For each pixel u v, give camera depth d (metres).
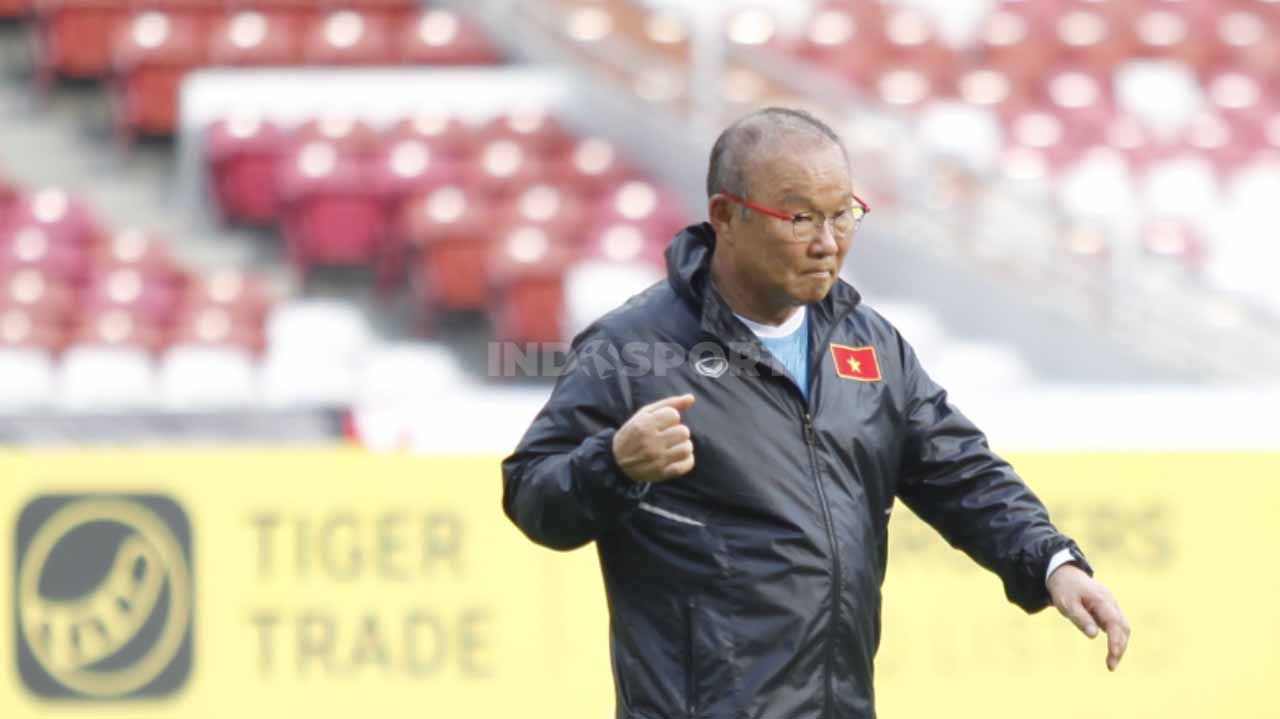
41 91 48.91
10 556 20.23
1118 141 45.25
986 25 50.19
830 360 10.84
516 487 10.66
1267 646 21.45
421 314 39.25
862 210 10.58
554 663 20.83
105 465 20.45
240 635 20.55
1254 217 41.22
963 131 43.09
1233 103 49.03
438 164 41.66
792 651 10.35
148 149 46.72
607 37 44.78
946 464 11.12
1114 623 10.23
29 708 20.19
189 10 48.56
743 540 10.45
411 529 20.83
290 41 47.00
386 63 46.97
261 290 38.28
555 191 41.16
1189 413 22.83
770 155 10.30
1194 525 21.55
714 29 40.53
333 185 40.78
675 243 11.01
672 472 9.79
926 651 21.03
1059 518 21.44
